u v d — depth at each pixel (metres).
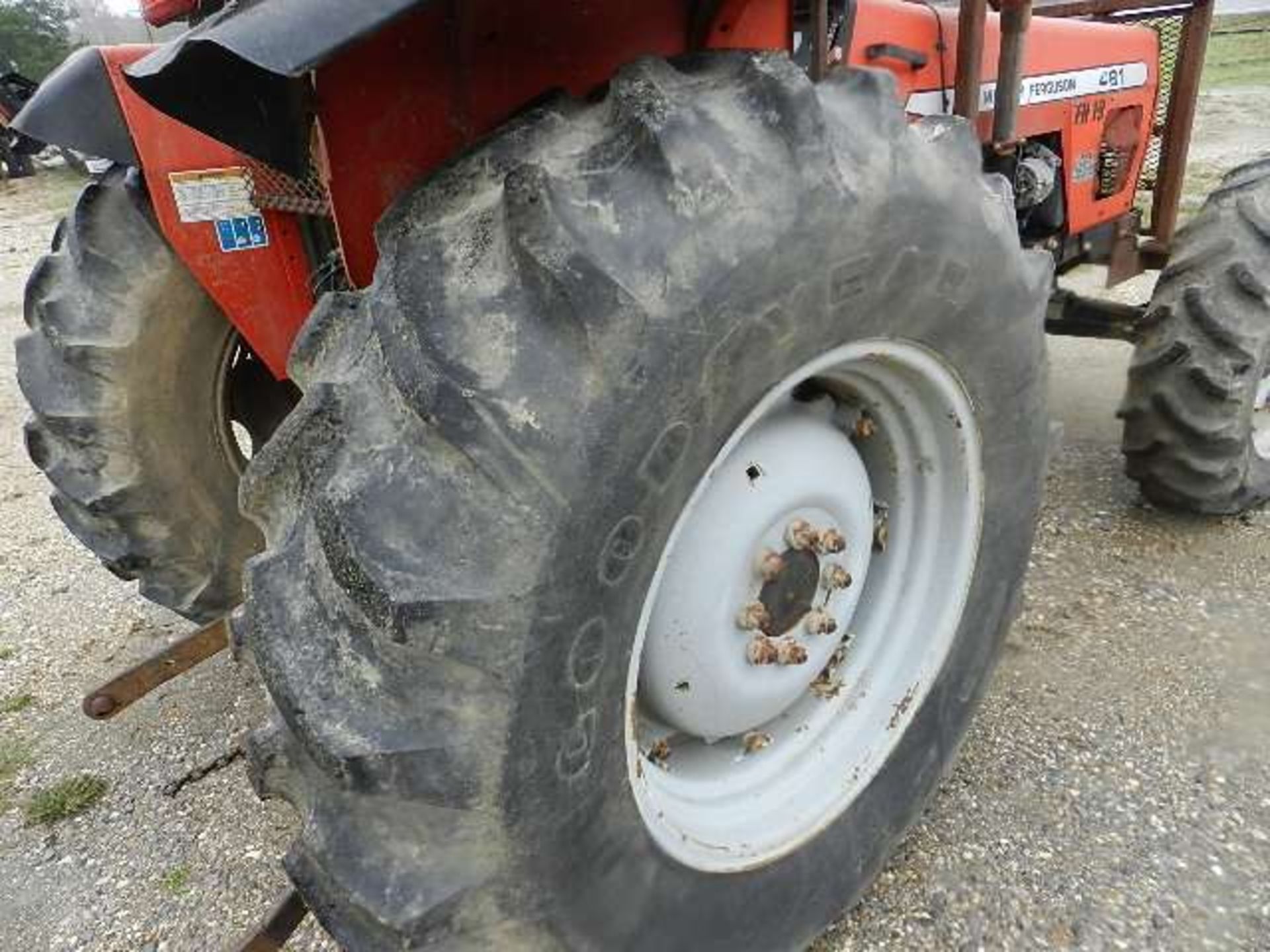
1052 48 3.20
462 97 1.52
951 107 2.75
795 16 1.90
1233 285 2.85
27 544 3.70
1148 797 2.16
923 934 1.88
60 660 2.93
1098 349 4.92
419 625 1.08
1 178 15.01
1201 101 12.14
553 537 1.12
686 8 1.63
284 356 1.99
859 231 1.29
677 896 1.51
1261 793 2.17
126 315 2.10
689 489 1.29
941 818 2.12
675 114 1.17
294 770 1.22
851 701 1.88
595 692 1.24
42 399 2.14
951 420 1.70
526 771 1.19
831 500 1.68
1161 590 2.91
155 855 2.21
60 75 1.79
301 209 1.83
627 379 1.13
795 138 1.23
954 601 1.89
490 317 1.11
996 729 2.37
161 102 1.26
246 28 1.04
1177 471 3.03
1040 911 1.91
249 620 1.17
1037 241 3.46
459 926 1.23
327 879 1.21
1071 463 3.70
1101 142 3.53
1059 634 2.73
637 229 1.13
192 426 2.26
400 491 1.11
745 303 1.21
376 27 1.06
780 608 1.64
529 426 1.09
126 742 2.55
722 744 1.79
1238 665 2.58
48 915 2.08
